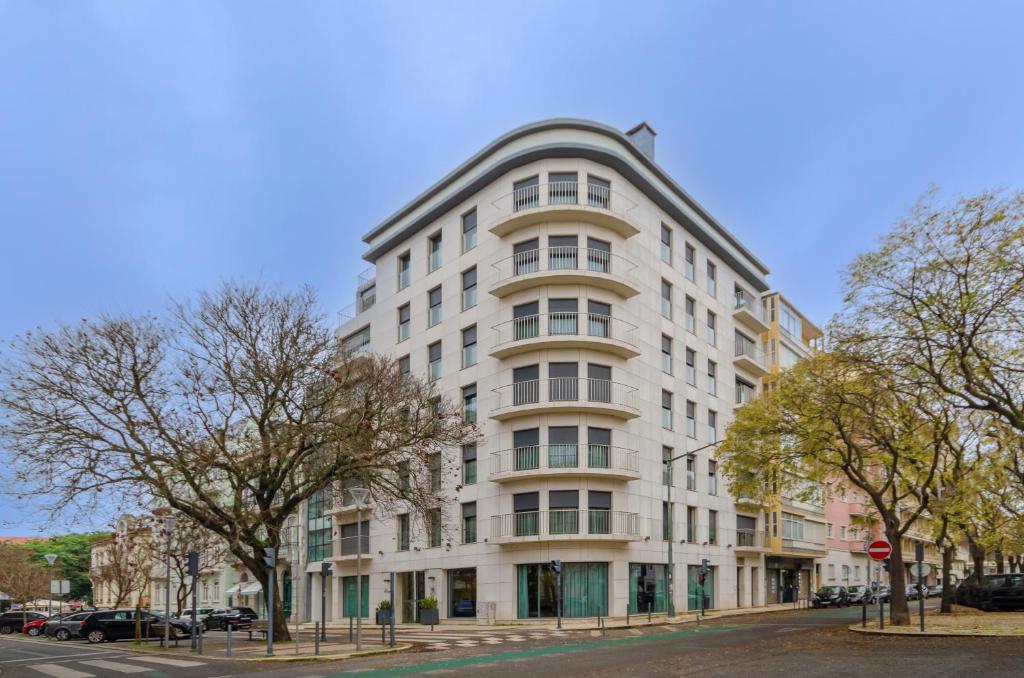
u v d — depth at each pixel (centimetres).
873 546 2194
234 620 4156
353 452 2314
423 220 4144
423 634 2770
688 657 1658
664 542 3697
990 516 2767
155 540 4281
